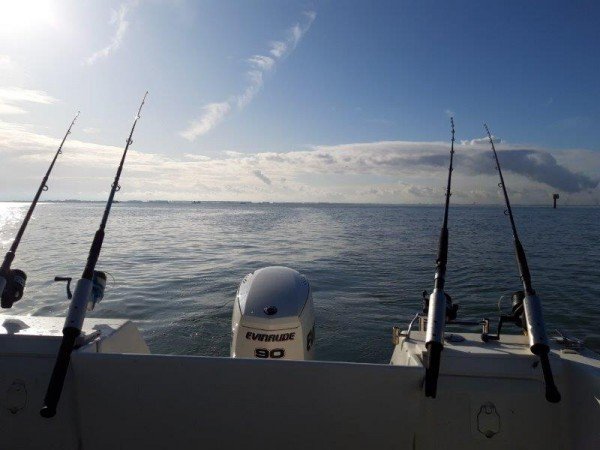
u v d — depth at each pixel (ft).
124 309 25.96
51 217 162.71
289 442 6.13
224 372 6.11
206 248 60.03
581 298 31.35
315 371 6.08
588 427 5.62
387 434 6.10
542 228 112.88
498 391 6.08
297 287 12.42
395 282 35.35
